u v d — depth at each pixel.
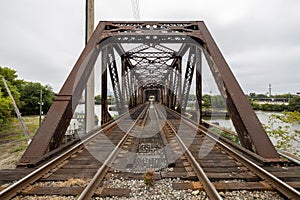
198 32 10.79
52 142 6.39
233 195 4.18
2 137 25.52
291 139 12.57
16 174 4.91
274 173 5.04
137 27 11.26
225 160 6.23
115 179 4.91
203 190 4.38
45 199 3.98
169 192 4.30
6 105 25.64
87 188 4.04
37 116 48.91
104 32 10.62
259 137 6.35
